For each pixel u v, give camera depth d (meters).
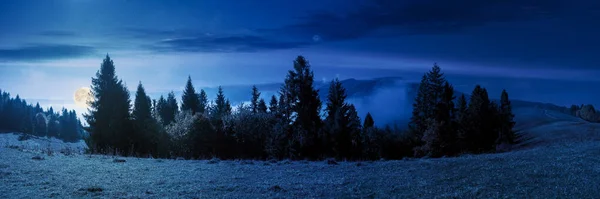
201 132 35.84
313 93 55.44
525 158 17.45
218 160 21.17
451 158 21.33
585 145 22.08
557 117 109.00
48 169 13.95
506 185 11.55
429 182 12.73
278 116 50.22
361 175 14.96
